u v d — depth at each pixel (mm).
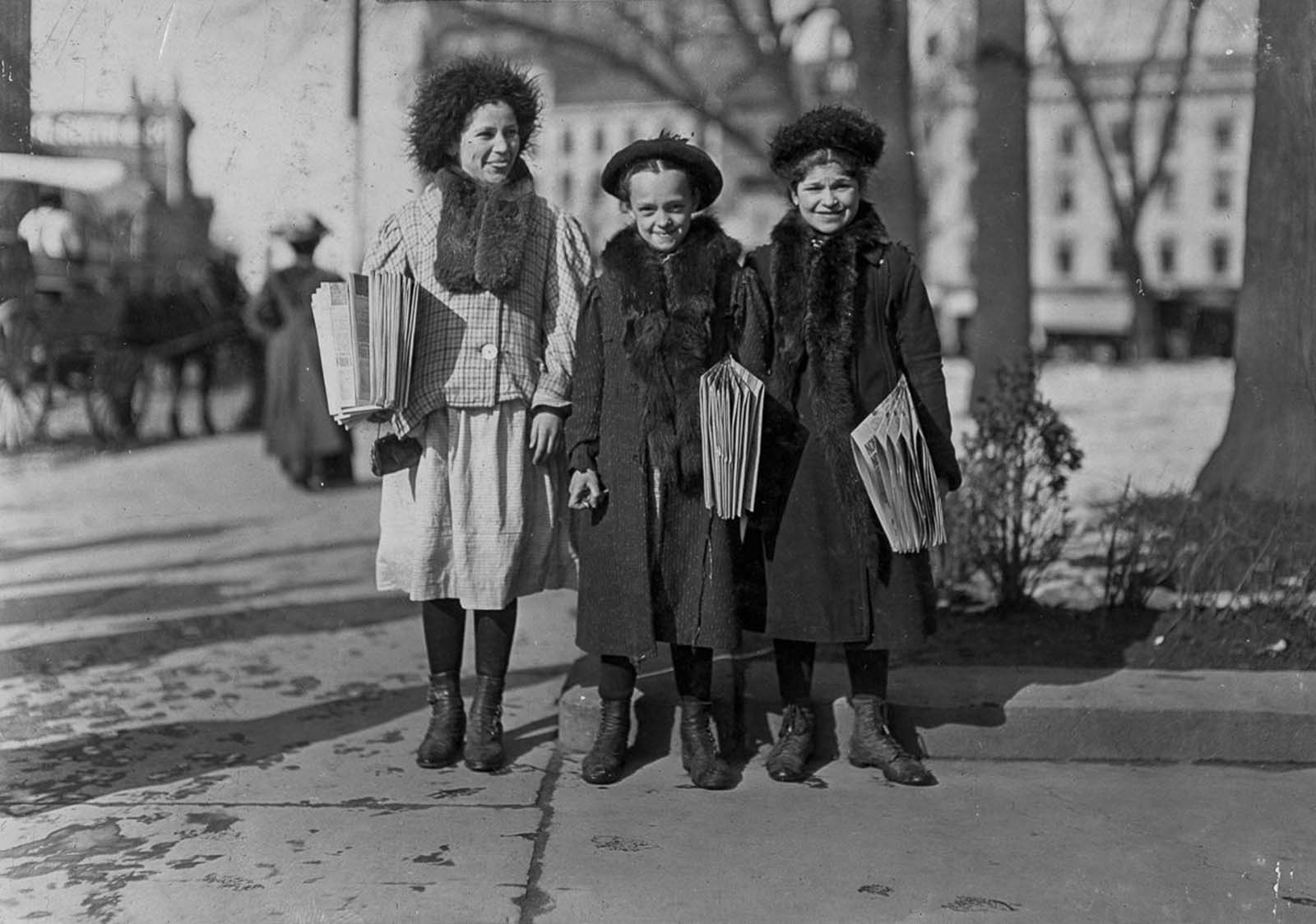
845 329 3334
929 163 24266
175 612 5566
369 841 3025
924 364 3422
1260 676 3902
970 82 12672
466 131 3553
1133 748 3625
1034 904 2691
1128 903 2695
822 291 3346
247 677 4570
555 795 3359
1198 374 20766
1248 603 4445
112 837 3055
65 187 9586
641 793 3369
